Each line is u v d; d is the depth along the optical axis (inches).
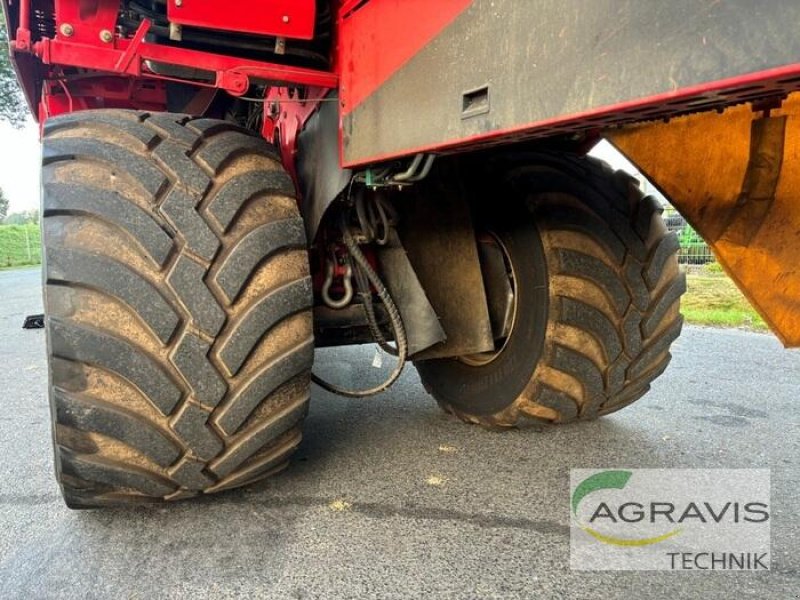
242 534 70.2
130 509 76.5
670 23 33.6
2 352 200.2
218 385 63.2
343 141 66.3
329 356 174.1
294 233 67.1
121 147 64.9
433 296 89.8
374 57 59.6
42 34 92.1
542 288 87.2
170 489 66.9
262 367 65.0
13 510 77.8
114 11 67.3
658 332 92.4
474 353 95.2
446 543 68.0
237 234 64.1
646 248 89.6
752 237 60.1
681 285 94.2
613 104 36.9
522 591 59.1
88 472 62.8
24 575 62.9
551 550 66.4
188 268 61.6
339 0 66.6
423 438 101.4
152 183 62.7
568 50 39.5
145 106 125.1
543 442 99.0
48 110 117.0
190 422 63.3
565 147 95.0
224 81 69.1
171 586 60.5
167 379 61.7
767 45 29.7
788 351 174.6
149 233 61.2
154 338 61.2
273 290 65.0
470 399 102.7
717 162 59.2
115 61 67.0
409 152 55.0
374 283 80.5
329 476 86.1
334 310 85.9
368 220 78.2
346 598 58.2
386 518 73.7
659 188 62.1
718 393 129.3
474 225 96.6
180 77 70.8
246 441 66.4
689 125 59.5
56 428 61.6
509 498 78.9
